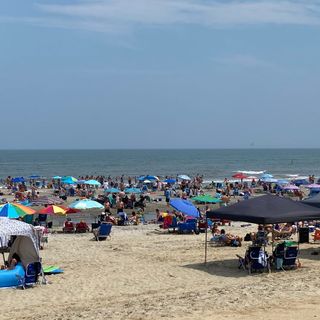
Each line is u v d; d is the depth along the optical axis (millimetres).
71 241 24609
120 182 66125
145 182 59719
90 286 14977
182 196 47000
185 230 27750
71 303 13031
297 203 17141
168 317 10359
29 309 12453
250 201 16953
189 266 17750
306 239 23359
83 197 48094
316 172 110500
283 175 94438
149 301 12359
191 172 109188
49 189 60781
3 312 12172
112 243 23703
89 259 19438
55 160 170500
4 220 15695
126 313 10930
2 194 52969
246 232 27453
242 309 10875
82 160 171250
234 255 19859
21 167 126938
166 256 19797
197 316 10367
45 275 16531
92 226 28062
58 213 27047
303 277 15219
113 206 42406
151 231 28938
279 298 11836
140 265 18062
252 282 15008
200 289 14172
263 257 16672
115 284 15195
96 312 11297
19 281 14852
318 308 10844
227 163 153125
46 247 22516
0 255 19484
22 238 15742
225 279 15648
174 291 14039
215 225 27656
